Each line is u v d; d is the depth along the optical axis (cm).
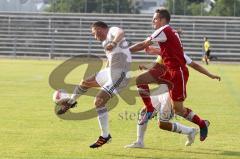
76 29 12962
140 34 13025
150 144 2625
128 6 13988
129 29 13038
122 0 13950
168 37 2403
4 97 4588
